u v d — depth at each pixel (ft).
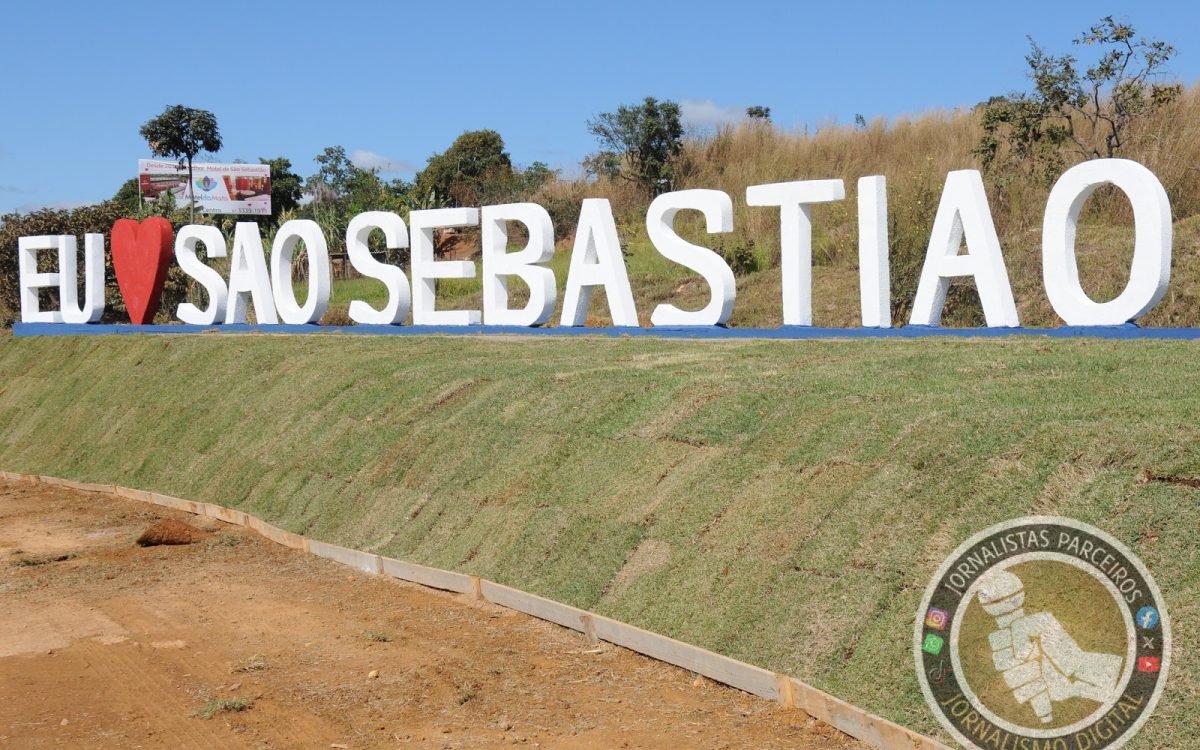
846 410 33.40
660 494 34.06
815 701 24.12
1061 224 45.98
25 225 120.06
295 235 76.69
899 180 83.66
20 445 70.85
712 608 28.73
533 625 32.32
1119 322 44.24
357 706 26.71
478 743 24.13
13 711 27.22
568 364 48.73
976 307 68.33
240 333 77.61
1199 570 21.61
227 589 38.52
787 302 55.36
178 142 138.72
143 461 60.18
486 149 174.50
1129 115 79.20
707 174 116.88
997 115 82.17
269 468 51.47
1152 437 25.29
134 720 26.45
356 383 53.98
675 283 88.07
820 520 28.76
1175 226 70.18
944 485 27.27
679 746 23.30
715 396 38.14
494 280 67.67
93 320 92.63
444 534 39.32
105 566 42.60
